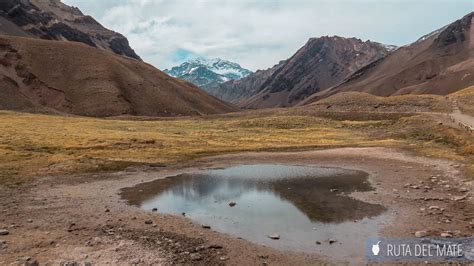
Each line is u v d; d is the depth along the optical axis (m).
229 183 37.72
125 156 55.84
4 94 175.88
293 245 19.31
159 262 16.84
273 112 138.62
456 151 53.50
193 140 77.44
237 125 112.50
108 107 198.12
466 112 98.19
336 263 16.97
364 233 20.94
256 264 16.94
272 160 55.09
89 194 31.98
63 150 57.28
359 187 34.41
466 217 23.00
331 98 146.25
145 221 23.33
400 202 27.66
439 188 31.86
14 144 58.84
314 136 88.06
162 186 36.12
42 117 122.00
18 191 32.31
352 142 76.25
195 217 24.86
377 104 129.12
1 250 17.84
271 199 30.17
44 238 19.83
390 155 55.34
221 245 19.30
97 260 16.88
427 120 87.56
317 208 26.88
